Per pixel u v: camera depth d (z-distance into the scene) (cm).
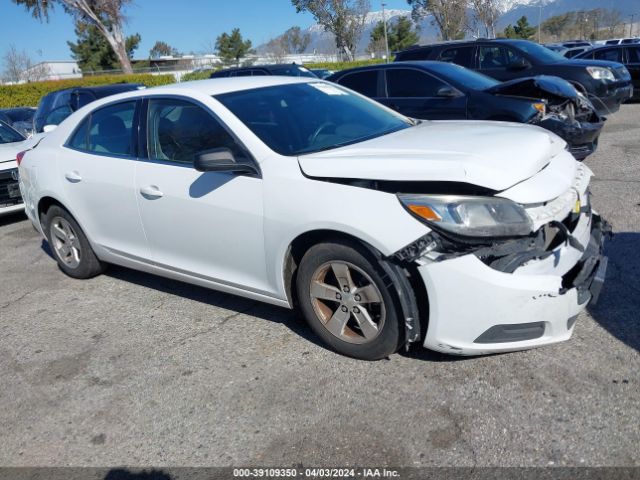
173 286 474
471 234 270
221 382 327
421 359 325
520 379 298
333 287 325
